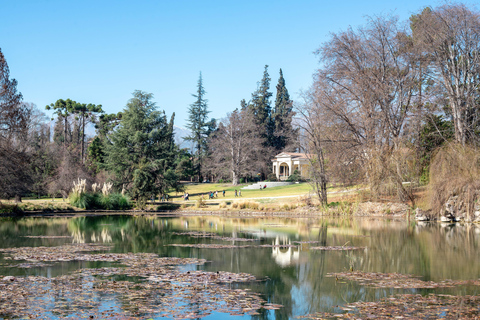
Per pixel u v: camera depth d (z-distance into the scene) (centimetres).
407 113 4244
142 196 5175
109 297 1058
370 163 4025
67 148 8219
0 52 4000
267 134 10856
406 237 2397
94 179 6875
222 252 1838
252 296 1097
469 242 2169
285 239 2327
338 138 4306
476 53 4012
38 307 967
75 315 912
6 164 4050
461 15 3888
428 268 1493
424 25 4006
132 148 6762
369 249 1944
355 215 4103
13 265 1477
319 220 3706
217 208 4831
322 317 936
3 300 1022
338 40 4244
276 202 4934
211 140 10225
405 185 4084
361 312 965
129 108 7069
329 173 4341
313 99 4394
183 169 9875
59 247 1964
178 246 2025
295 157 9519
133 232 2683
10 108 4031
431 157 3759
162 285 1188
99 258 1633
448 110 4350
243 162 9362
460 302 1041
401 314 944
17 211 4222
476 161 3212
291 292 1152
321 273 1405
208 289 1152
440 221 3456
